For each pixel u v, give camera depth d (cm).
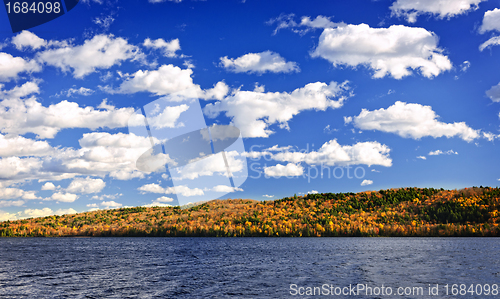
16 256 15500
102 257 14962
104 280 8181
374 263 11819
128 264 12019
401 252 16688
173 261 13012
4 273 9550
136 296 6250
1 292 6669
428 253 16038
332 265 11319
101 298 6091
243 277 8588
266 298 6016
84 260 13525
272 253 16725
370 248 19700
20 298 6138
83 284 7588
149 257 14912
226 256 15150
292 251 17875
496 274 9088
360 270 9944
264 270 10056
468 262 12025
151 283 7694
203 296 6206
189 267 10956
